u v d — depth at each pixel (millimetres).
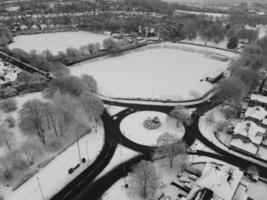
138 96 113250
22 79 120250
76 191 63656
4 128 78250
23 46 192500
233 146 77500
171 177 67625
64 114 84562
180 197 61188
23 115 81062
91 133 86438
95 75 138000
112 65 154750
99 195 62469
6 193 63125
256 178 65938
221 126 87438
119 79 132750
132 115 98438
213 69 149500
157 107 104312
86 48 166000
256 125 82000
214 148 79000
